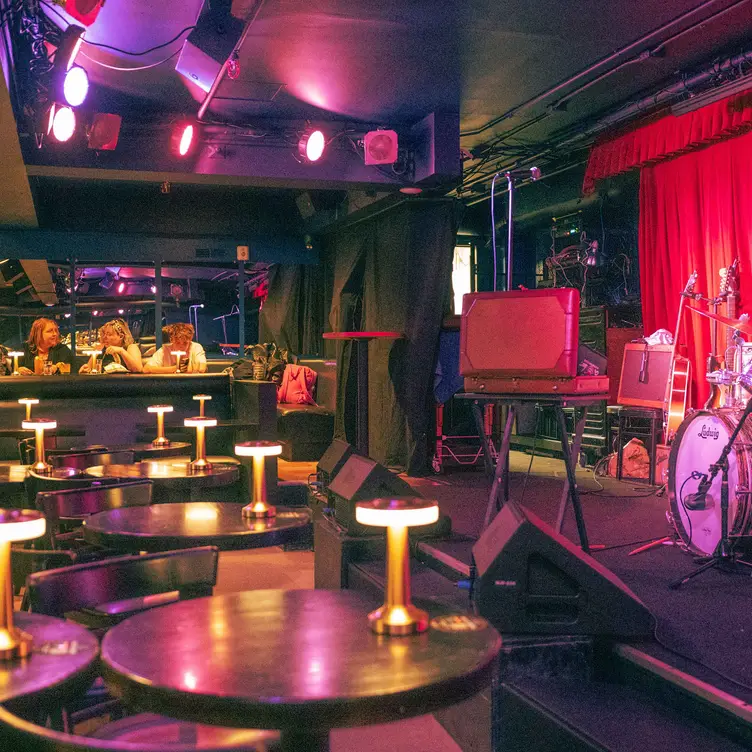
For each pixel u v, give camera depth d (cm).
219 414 736
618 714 262
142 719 212
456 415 810
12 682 166
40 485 410
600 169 792
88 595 229
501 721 287
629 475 736
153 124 679
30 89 571
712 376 508
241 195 1072
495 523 317
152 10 497
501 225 1102
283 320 1181
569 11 523
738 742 241
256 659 168
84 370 813
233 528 310
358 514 185
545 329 363
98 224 1038
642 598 358
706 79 640
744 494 395
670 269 776
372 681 156
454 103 701
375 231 895
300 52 579
